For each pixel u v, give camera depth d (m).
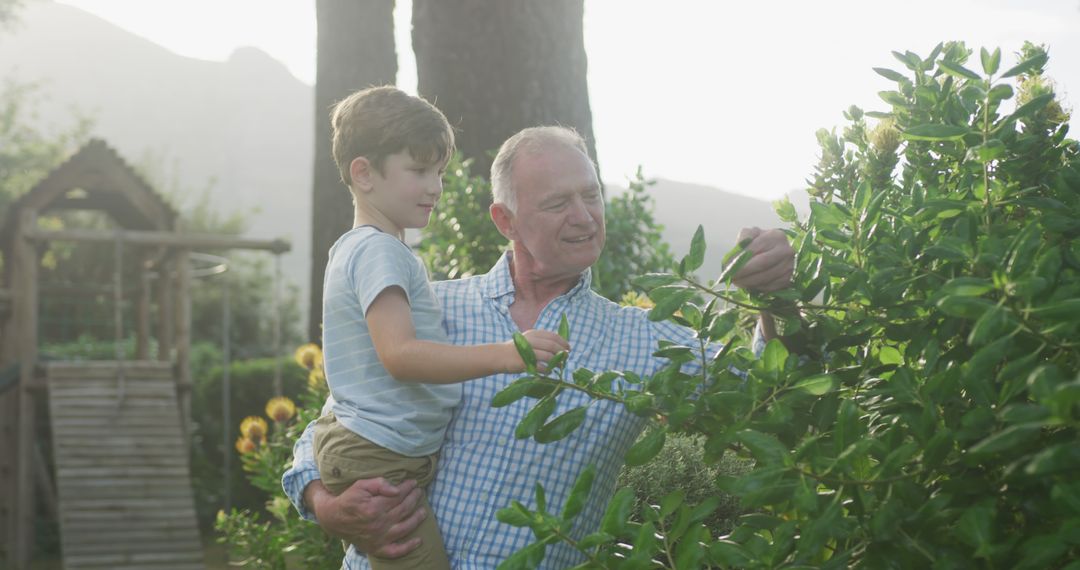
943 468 1.78
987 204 2.05
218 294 30.11
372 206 2.66
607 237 5.89
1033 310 1.54
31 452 14.91
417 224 2.65
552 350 2.12
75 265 24.95
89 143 15.10
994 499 1.65
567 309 2.70
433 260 5.67
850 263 2.16
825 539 1.72
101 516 13.56
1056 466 1.39
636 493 2.94
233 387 17.97
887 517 1.70
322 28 8.81
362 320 2.51
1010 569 1.66
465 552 2.52
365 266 2.47
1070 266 1.84
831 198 2.86
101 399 14.56
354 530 2.50
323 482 2.57
